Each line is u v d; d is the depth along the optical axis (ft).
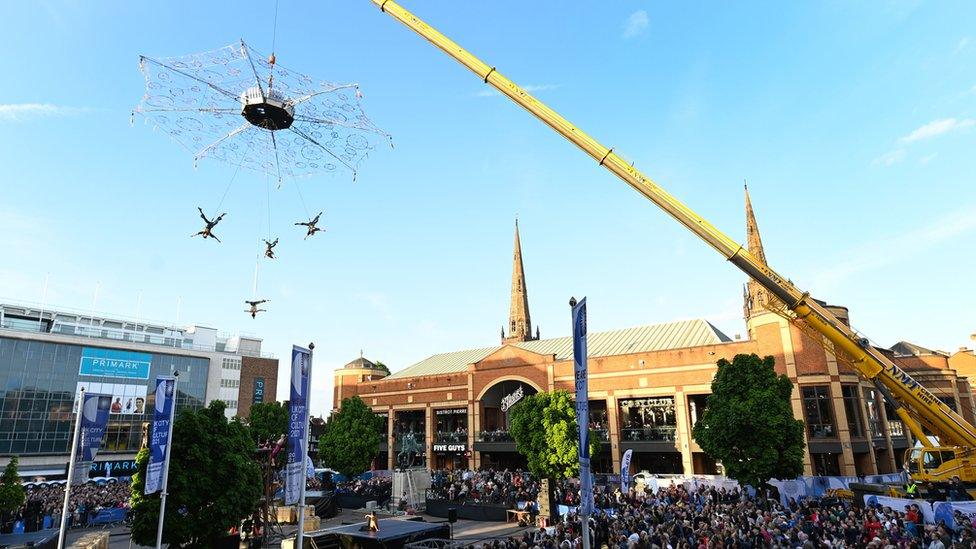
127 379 247.91
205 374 278.26
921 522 71.41
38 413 220.43
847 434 127.75
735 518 70.33
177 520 66.90
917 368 166.81
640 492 125.29
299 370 60.85
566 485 132.05
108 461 234.58
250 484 73.82
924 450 86.12
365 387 220.84
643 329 185.88
